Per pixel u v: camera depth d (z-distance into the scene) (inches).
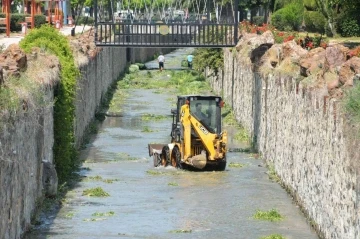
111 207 2402.8
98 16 4682.6
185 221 2247.8
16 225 1881.2
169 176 2930.6
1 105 1713.8
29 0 5349.4
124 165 3157.0
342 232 1820.9
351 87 1850.4
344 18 4146.2
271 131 3083.2
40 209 2290.8
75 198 2517.2
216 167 3053.6
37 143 2239.2
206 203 2476.6
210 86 6136.8
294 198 2527.1
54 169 2433.6
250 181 2839.6
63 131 2723.9
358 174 1641.2
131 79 6722.4
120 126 4266.7
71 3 7347.4
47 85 2353.6
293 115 2586.1
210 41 4584.2
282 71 2930.6
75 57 3659.0
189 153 3031.5
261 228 2181.3
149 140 3796.8
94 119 4463.6
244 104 4062.5
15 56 2198.6
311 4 4886.8
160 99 5497.1
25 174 2011.6
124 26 4503.0
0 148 1628.9
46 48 2915.8
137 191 2645.2
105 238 2046.0
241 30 4825.3
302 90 2426.2
